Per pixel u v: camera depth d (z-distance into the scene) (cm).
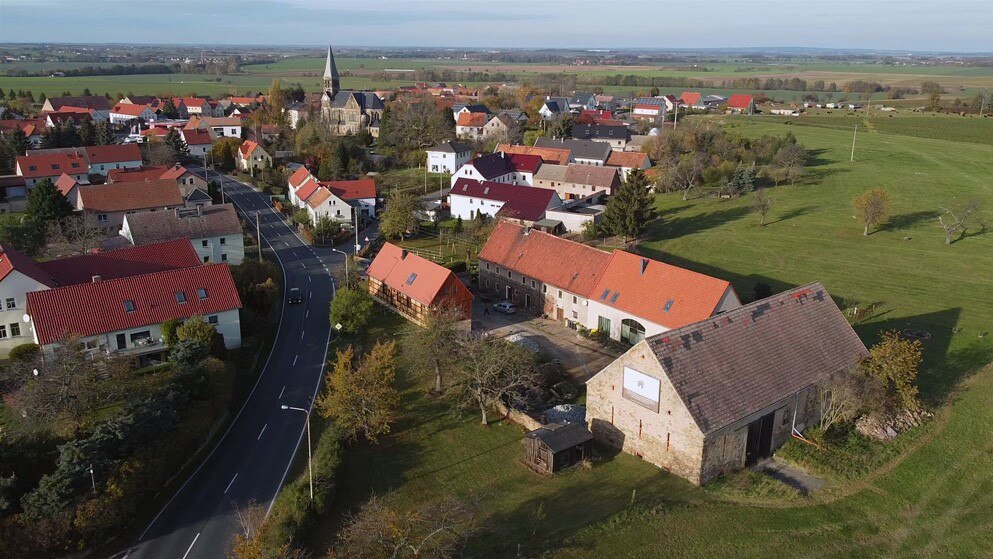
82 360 5191
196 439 4972
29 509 3950
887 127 18412
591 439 4678
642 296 6625
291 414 5559
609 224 9725
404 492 4419
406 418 5425
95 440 4341
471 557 3731
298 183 12875
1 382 5653
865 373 4975
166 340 6216
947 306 7081
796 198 11656
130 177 12394
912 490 4219
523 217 10675
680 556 3691
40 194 10075
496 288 8281
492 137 18612
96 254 7181
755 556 3681
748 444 4534
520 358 5631
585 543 3800
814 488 4291
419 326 7125
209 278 6631
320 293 8394
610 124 18438
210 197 12312
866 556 3675
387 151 17012
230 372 5884
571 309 7312
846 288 7756
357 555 3459
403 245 10275
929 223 10075
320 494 4166
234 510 4369
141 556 3959
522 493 4359
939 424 4900
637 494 4256
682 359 4497
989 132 17450
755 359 4734
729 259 8925
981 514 3988
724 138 14525
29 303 5956
